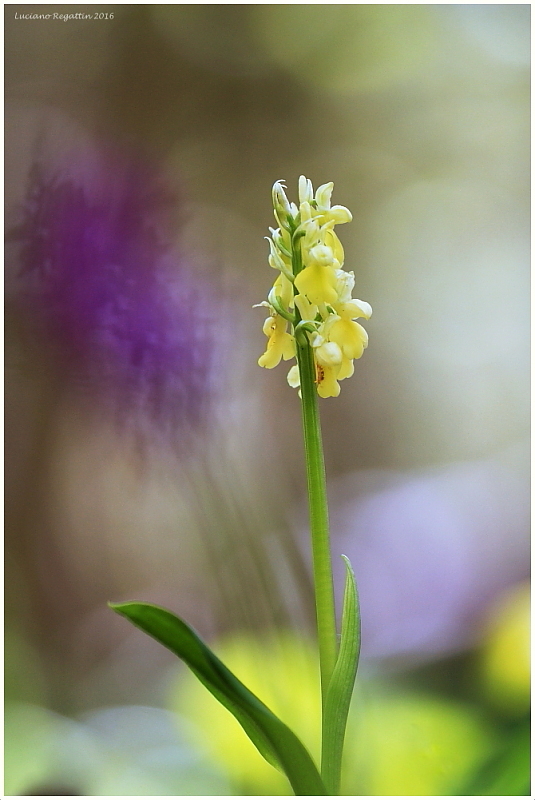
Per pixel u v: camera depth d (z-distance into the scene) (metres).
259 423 1.24
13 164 0.89
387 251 1.68
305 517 1.15
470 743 0.74
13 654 1.03
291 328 0.70
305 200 0.68
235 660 0.76
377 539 1.32
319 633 0.67
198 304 0.65
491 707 0.78
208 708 0.82
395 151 1.65
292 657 0.75
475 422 1.63
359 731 0.75
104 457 0.66
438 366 1.65
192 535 1.08
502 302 1.66
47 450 1.04
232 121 1.59
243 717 0.67
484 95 1.63
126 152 0.66
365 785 0.73
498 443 1.62
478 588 1.16
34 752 0.81
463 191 1.66
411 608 1.12
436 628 1.02
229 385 0.67
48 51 1.46
